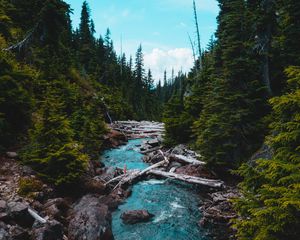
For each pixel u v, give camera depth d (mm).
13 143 17016
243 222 8219
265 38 21250
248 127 19109
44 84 26016
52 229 11031
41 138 15750
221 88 20297
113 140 34438
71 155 15336
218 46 25859
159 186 19797
